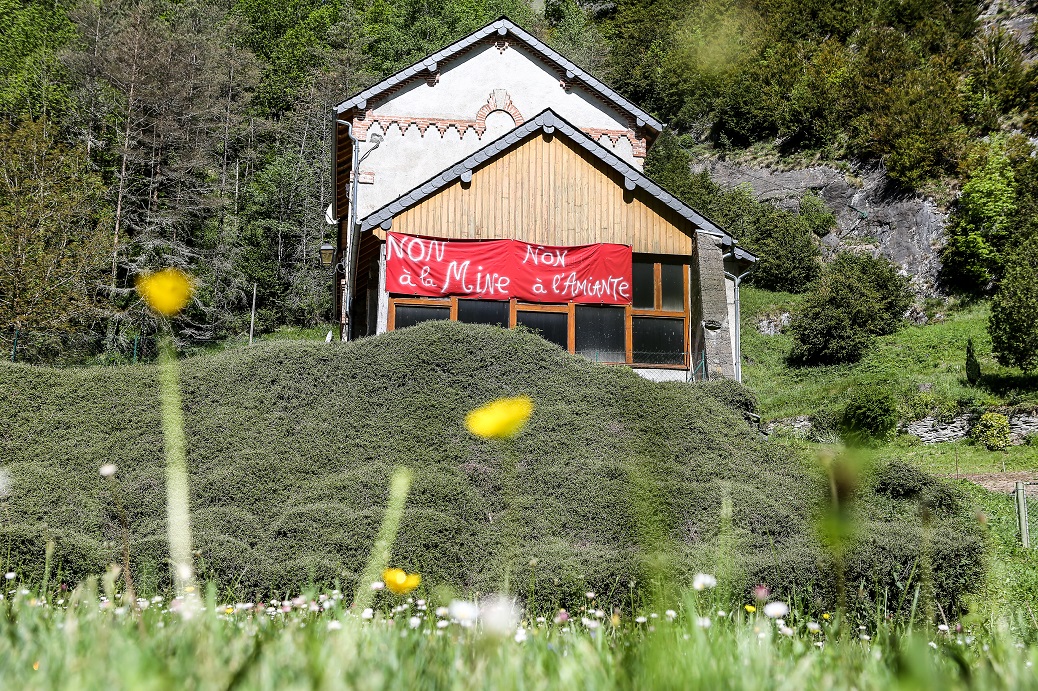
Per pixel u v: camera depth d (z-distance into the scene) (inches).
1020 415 1226.6
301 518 358.3
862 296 1802.4
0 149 1423.5
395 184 970.1
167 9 2492.6
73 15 2049.7
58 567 295.4
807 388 1581.0
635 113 1000.2
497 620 86.0
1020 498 573.3
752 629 109.1
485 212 785.6
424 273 762.8
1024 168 2007.9
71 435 478.6
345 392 513.0
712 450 472.4
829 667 89.3
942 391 1396.4
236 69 2480.3
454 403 497.7
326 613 147.3
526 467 438.9
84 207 1562.5
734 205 2298.2
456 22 2506.2
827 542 48.6
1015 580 396.8
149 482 426.9
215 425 483.8
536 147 797.2
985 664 85.6
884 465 436.1
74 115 1905.8
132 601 120.3
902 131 2219.5
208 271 2006.6
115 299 1501.0
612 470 425.1
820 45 2689.5
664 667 67.8
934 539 315.3
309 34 2795.3
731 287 822.5
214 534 335.3
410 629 128.8
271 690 61.2
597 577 289.0
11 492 406.3
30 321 1240.8
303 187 2406.5
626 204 797.9
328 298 2247.8
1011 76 2253.9
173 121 1982.0
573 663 76.6
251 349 562.9
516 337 555.5
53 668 74.1
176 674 61.3
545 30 2657.5
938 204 2070.6
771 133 2588.6
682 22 2822.3
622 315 781.3
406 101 985.5
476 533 351.3
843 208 2274.9
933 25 2596.0
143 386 518.6
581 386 524.7
